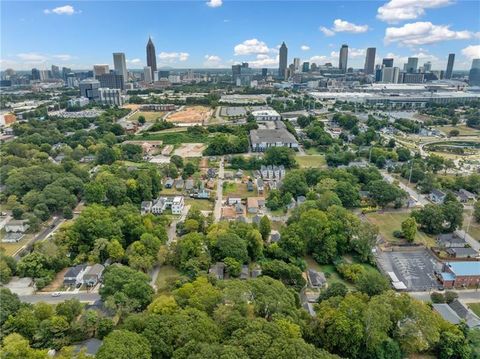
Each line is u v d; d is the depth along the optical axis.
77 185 184.75
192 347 74.38
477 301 113.75
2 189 188.50
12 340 82.81
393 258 138.38
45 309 96.38
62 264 127.75
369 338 86.62
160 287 117.25
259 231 144.62
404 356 88.88
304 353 71.75
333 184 185.00
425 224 158.88
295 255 136.25
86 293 116.38
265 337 74.88
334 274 129.62
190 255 128.12
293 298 99.25
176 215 174.00
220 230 138.00
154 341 77.75
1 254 127.06
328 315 90.69
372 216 173.25
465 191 196.38
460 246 143.38
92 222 139.50
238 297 91.38
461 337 89.00
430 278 126.69
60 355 83.19
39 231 156.62
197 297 93.38
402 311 92.00
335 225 141.12
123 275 109.75
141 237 132.62
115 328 95.06
